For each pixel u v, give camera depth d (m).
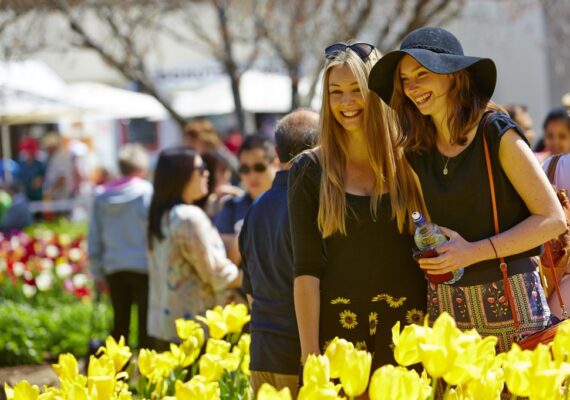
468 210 6.34
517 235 6.15
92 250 13.40
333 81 6.58
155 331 10.12
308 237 6.61
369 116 6.52
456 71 6.18
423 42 6.39
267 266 7.34
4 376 13.95
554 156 7.54
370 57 6.69
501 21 24.75
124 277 13.18
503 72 30.09
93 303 16.17
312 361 5.03
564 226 6.21
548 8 21.86
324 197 6.50
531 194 6.18
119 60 18.20
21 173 33.81
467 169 6.31
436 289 6.49
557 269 6.85
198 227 9.70
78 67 24.70
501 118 6.26
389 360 6.63
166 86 28.22
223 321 7.49
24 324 15.23
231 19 18.59
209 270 9.69
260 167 10.26
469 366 4.81
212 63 27.50
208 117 35.75
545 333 6.14
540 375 4.85
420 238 6.23
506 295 6.29
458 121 6.28
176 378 7.21
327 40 18.02
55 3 17.17
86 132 39.25
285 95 29.86
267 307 7.30
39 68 27.86
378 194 6.52
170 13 18.53
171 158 9.95
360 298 6.59
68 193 33.03
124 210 13.12
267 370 7.21
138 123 41.09
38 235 25.25
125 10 17.28
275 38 18.31
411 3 18.59
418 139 6.50
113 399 5.81
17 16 17.41
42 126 38.94
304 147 7.61
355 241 6.55
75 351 15.18
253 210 7.54
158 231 9.93
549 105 30.02
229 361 7.15
